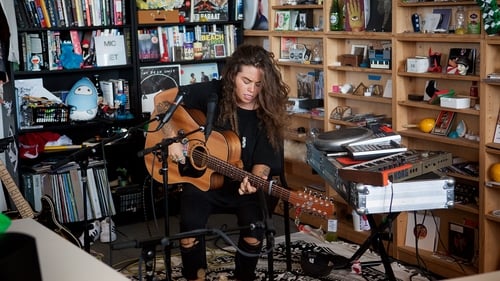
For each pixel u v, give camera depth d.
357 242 4.89
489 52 3.99
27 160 5.30
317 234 5.00
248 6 5.91
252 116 3.74
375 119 4.81
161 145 3.17
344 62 5.02
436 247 4.52
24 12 5.08
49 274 2.13
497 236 4.15
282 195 3.59
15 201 4.36
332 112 5.11
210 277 4.27
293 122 5.65
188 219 3.63
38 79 5.30
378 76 4.88
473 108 4.16
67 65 5.28
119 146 5.62
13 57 4.87
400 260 4.62
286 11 5.54
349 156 3.45
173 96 3.87
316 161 3.71
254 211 3.67
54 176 5.10
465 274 4.21
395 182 3.22
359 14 4.84
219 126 3.71
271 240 2.50
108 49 5.45
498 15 3.84
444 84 4.44
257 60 3.63
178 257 4.58
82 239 5.02
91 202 5.23
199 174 3.68
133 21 5.47
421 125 4.46
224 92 3.70
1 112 5.01
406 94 4.59
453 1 4.15
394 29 4.50
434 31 4.39
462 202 4.27
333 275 4.29
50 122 5.19
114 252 4.84
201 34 5.81
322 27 5.30
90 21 5.35
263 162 3.71
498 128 4.05
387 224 3.70
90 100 5.30
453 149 4.45
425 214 4.56
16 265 1.66
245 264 3.76
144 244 2.36
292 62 5.44
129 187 5.47
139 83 5.54
